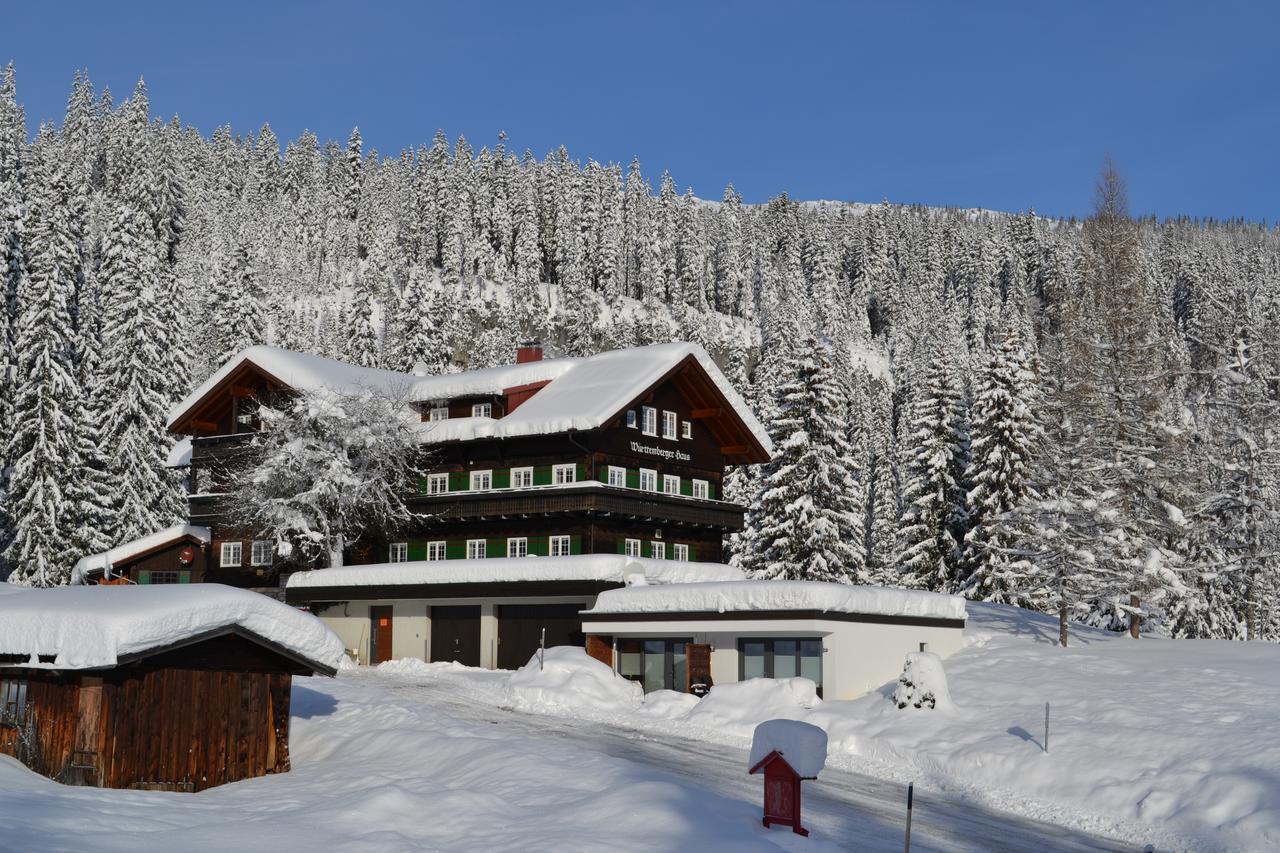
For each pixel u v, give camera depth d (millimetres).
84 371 77812
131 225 76062
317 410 58062
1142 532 49531
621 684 43031
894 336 189750
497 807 21469
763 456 61812
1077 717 31906
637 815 20609
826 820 23938
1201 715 30547
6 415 73375
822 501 65812
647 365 57125
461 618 55000
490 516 56938
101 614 23062
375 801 20891
